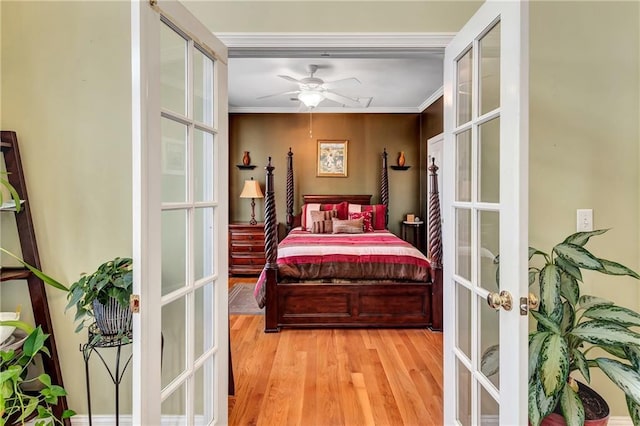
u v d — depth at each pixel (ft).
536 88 5.57
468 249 5.18
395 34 5.98
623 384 3.82
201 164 5.28
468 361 5.12
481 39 4.69
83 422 5.81
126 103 5.71
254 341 9.65
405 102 17.70
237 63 12.34
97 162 5.73
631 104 5.55
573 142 5.57
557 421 4.21
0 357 4.39
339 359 8.54
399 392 7.11
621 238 5.60
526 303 3.66
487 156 4.59
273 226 10.47
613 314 4.15
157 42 4.00
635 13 5.51
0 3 5.61
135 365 3.79
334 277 10.57
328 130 19.11
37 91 5.66
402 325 10.44
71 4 5.66
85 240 5.75
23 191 5.56
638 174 5.56
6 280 5.17
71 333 5.79
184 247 4.83
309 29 6.02
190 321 4.85
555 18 5.53
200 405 5.34
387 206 18.37
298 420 6.24
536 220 5.61
